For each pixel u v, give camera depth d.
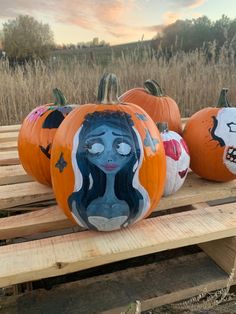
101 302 1.04
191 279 1.13
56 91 1.34
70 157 0.95
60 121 1.26
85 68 4.94
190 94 4.38
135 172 0.94
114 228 1.01
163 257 1.40
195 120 1.38
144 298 1.06
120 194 0.94
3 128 2.58
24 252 0.94
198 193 1.28
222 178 1.35
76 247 0.96
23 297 1.07
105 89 1.02
